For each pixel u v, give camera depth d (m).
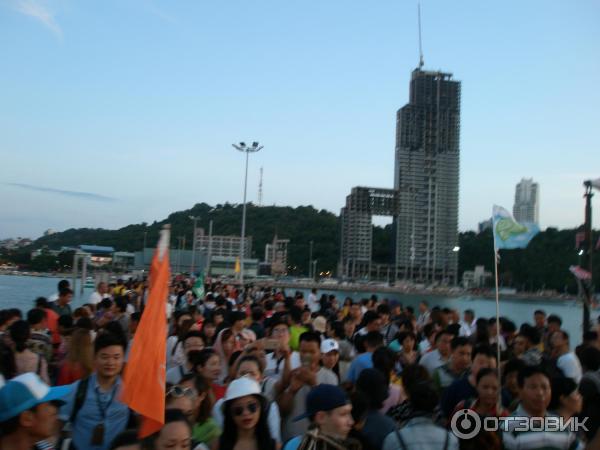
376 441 5.00
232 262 155.00
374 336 8.10
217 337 8.77
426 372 6.52
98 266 145.75
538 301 89.44
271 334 8.62
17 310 9.78
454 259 193.62
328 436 4.45
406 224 193.88
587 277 14.70
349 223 191.75
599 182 14.66
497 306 6.40
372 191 192.75
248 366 6.13
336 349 7.78
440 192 198.50
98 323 12.16
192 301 22.20
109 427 4.95
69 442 4.93
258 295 30.27
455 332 8.52
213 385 6.93
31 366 7.16
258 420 4.86
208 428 5.35
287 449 4.77
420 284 180.88
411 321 12.86
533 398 5.11
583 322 14.61
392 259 196.00
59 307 12.83
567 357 8.30
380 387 5.39
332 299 19.55
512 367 6.65
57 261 164.88
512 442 4.80
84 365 5.99
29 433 3.85
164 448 3.94
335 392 4.54
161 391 4.09
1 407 3.75
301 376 6.29
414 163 198.50
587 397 6.00
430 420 4.64
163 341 4.26
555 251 88.25
